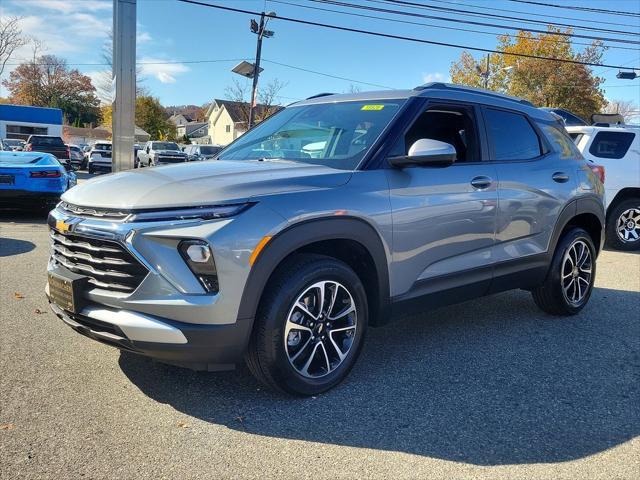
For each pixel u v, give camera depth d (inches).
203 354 116.6
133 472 102.1
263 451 110.9
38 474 100.1
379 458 110.1
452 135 175.3
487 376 151.7
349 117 161.0
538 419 128.4
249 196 119.9
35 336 166.2
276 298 122.5
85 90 3602.4
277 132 172.2
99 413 122.7
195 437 114.9
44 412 122.0
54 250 138.0
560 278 198.8
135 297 115.8
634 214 372.5
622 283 270.8
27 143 1102.4
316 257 130.3
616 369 159.6
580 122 517.7
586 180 206.8
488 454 113.0
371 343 175.5
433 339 180.5
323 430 119.7
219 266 113.7
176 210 115.6
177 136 3558.1
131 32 447.2
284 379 127.0
